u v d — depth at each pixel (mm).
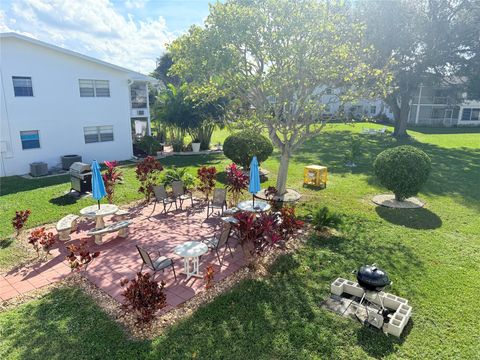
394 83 27016
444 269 7637
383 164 12070
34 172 16562
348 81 11406
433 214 11266
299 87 11539
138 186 14227
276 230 7805
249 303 6277
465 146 26844
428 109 46406
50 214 10883
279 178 13086
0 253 8188
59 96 17844
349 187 14516
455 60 26938
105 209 9344
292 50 10070
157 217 10758
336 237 9297
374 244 8898
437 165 19234
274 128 11969
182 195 11992
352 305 6273
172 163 19656
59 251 8375
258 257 7859
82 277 7188
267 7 10039
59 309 6090
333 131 35719
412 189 11680
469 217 11031
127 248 8578
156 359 4914
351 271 7484
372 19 25094
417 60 27625
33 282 6996
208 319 5809
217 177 16062
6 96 16078
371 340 5371
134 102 23750
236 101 12984
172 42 11172
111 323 5707
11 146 16594
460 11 26203
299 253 8328
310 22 9867
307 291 6715
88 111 19109
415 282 7074
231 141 16641
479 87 26922
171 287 6824
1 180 15711
